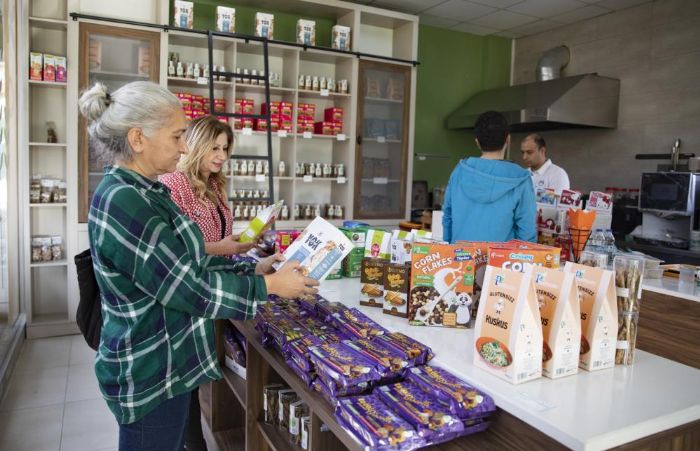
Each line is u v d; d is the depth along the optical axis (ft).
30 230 14.06
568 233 8.51
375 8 17.07
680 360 7.12
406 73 17.79
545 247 5.41
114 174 4.34
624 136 18.34
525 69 22.13
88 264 4.95
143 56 14.35
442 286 5.47
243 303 4.46
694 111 16.34
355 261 7.75
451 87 21.63
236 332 8.16
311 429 4.91
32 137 14.17
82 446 8.70
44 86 14.14
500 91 20.33
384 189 18.56
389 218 18.02
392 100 17.79
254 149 16.83
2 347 11.32
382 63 17.29
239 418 8.89
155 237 4.13
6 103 12.46
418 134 21.15
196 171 8.08
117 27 13.67
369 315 5.93
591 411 3.68
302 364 4.96
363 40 18.40
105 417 9.69
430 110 21.30
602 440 3.33
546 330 4.34
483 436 4.18
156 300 4.40
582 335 4.53
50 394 10.52
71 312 13.94
